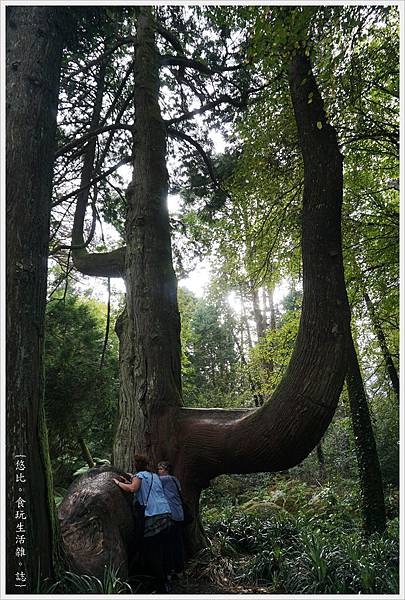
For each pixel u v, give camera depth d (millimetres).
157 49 7945
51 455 9461
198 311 25734
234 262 11609
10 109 3846
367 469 8953
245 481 15977
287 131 9133
